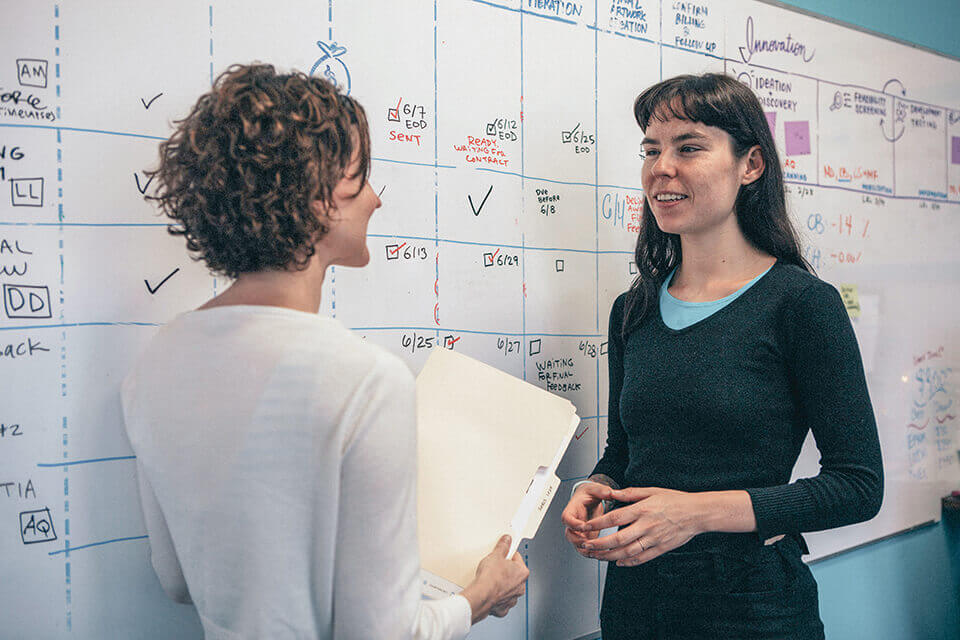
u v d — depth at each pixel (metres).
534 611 1.23
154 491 0.62
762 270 1.01
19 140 0.80
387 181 1.05
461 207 1.13
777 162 1.01
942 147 1.94
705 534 0.96
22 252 0.81
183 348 0.58
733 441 0.93
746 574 0.93
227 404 0.54
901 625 1.86
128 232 0.87
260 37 0.94
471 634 1.15
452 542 0.82
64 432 0.84
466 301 1.15
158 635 0.90
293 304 0.60
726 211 0.99
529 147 1.21
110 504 0.87
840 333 0.90
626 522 0.86
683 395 0.96
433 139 1.10
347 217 0.64
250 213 0.55
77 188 0.83
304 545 0.54
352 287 1.03
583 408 1.31
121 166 0.86
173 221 0.89
